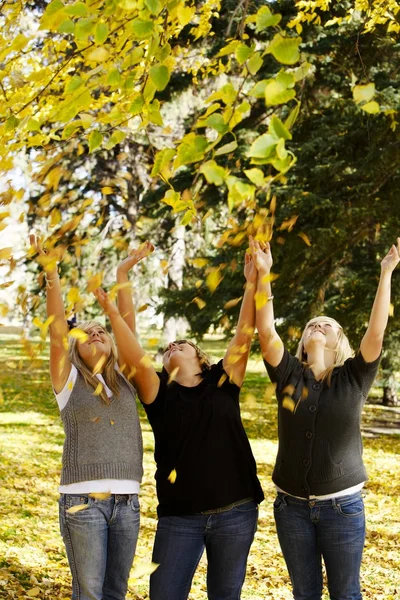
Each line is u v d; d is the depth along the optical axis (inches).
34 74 96.7
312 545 120.3
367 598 186.9
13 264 105.8
